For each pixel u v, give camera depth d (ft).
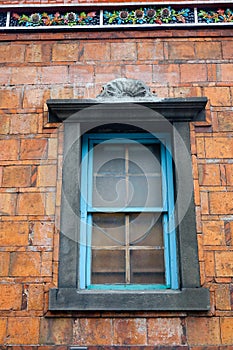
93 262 13.33
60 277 12.70
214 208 13.26
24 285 12.73
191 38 15.05
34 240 13.08
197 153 13.76
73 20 15.19
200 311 12.39
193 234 12.97
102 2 15.19
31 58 14.96
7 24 15.24
